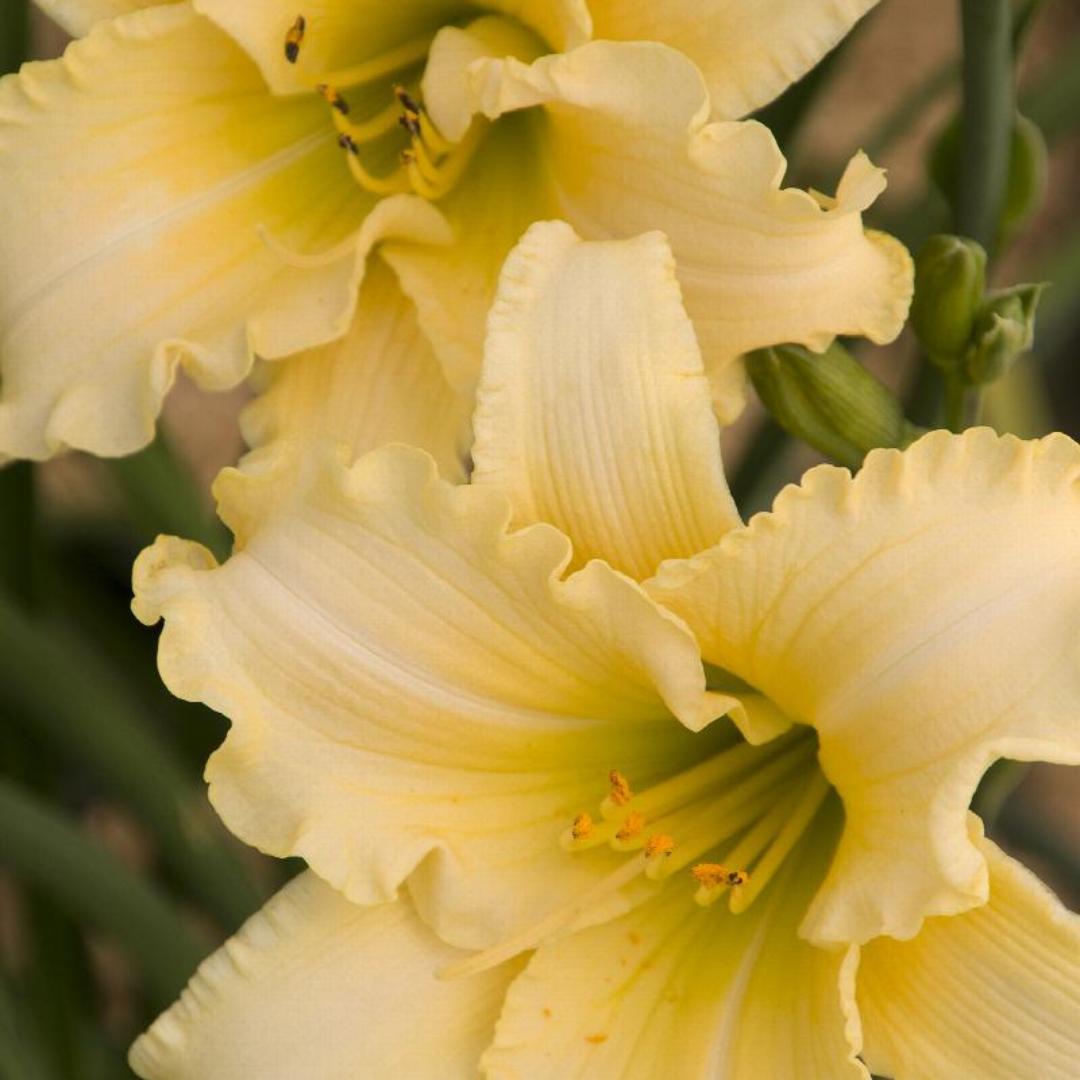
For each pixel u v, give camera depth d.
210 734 1.05
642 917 0.87
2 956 1.04
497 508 0.83
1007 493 0.83
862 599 0.83
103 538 1.17
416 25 0.90
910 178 1.56
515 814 0.87
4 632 0.95
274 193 0.89
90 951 1.03
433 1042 0.86
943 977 0.85
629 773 0.88
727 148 0.84
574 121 0.86
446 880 0.86
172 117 0.89
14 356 0.88
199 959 0.94
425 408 0.88
